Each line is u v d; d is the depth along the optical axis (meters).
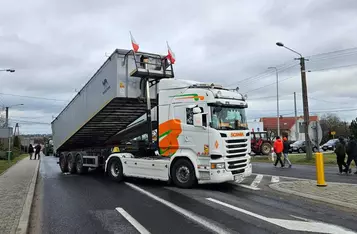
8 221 6.97
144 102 12.99
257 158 28.42
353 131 44.88
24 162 30.59
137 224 6.73
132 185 12.35
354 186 10.98
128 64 12.70
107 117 14.66
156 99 12.73
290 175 15.02
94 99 14.35
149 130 12.72
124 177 13.59
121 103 13.20
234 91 11.70
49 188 12.43
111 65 12.84
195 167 10.71
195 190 10.67
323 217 7.08
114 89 12.54
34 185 12.89
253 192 10.26
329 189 10.40
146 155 13.34
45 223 7.09
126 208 8.27
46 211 8.28
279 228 6.25
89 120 14.86
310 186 11.07
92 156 16.28
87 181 14.23
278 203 8.55
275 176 14.57
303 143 41.94
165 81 11.89
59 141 19.44
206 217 7.13
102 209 8.24
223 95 10.84
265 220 6.84
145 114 14.12
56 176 17.19
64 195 10.64
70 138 17.55
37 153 37.50
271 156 25.94
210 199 9.10
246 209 7.86
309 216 7.17
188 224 6.62
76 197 10.16
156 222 6.85
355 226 6.38
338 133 72.44
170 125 11.52
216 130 10.38
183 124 11.13
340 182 12.38
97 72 14.02
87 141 18.31
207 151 10.45
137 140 14.34
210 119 10.49
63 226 6.80
